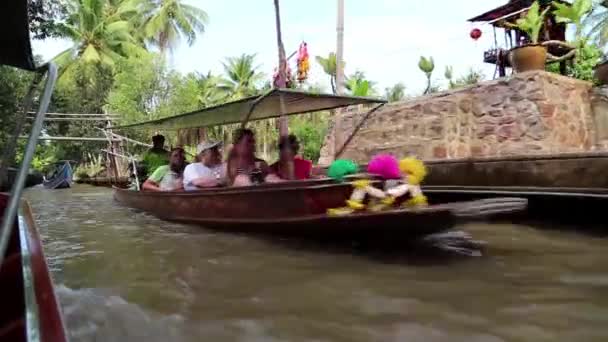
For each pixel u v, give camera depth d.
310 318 2.71
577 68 9.91
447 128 7.96
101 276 3.73
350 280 3.42
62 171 19.34
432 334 2.44
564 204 5.58
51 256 4.55
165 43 31.11
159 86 23.23
